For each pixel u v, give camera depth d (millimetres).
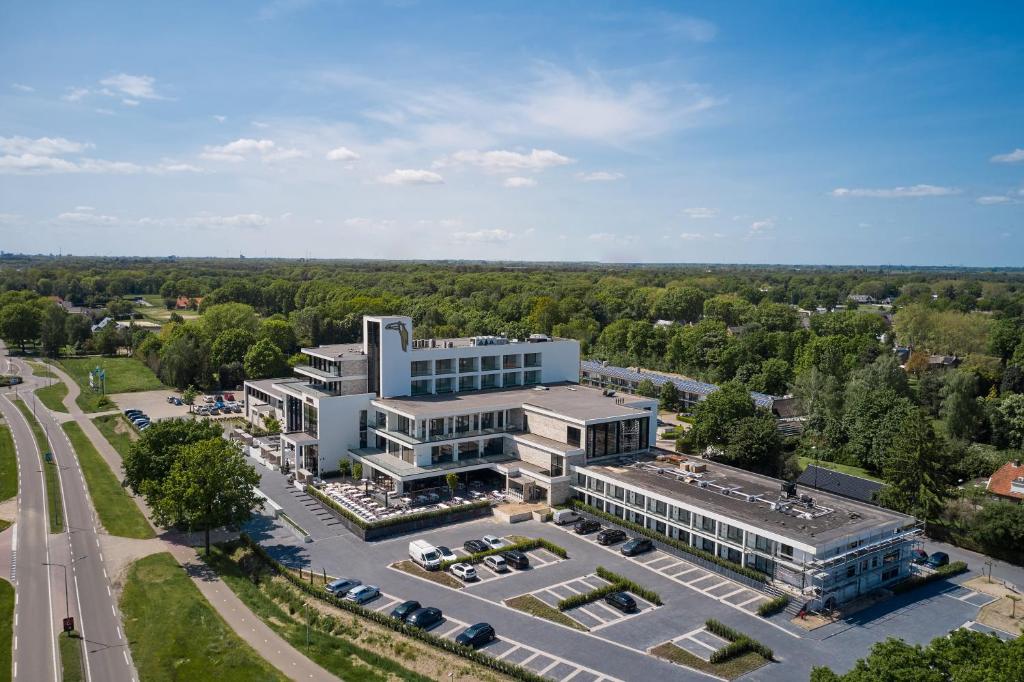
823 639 61031
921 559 78438
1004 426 126312
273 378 167500
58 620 63656
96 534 83625
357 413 108062
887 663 40875
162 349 191750
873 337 193375
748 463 101375
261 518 89000
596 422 95188
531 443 98312
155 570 72875
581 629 61594
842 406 127250
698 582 71500
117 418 143375
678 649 58688
